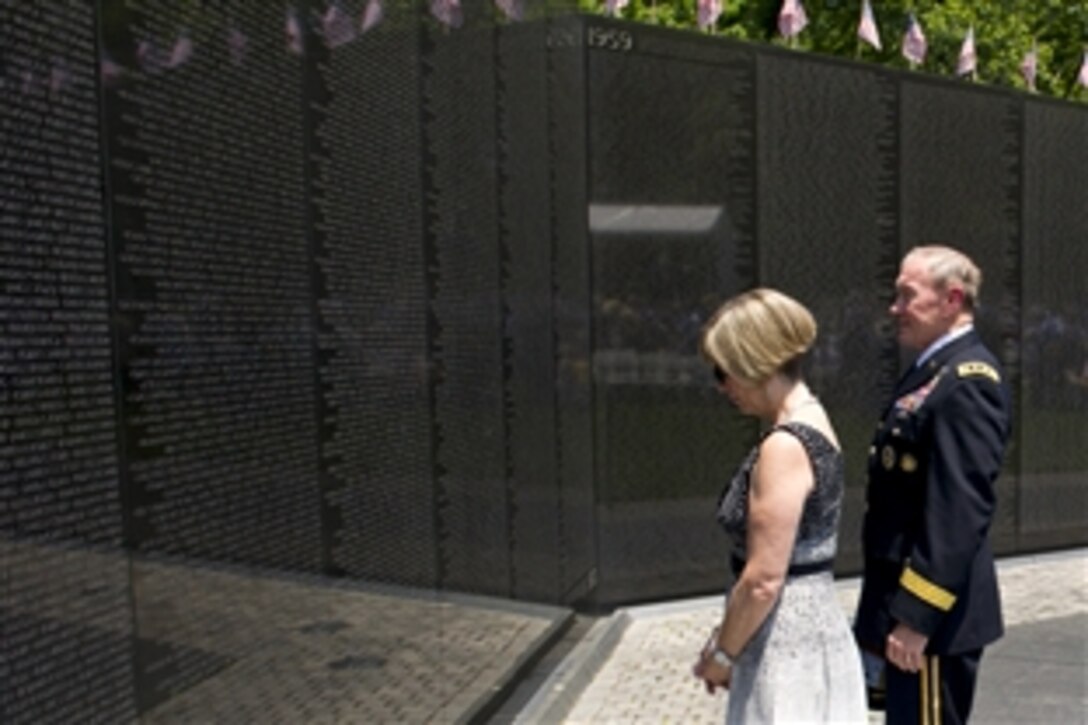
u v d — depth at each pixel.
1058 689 6.21
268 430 3.73
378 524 4.57
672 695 6.16
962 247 9.06
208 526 3.37
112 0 2.97
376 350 4.61
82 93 2.84
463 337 5.59
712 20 8.32
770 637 3.27
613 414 7.66
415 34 5.08
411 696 4.86
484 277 5.90
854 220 8.51
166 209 3.19
